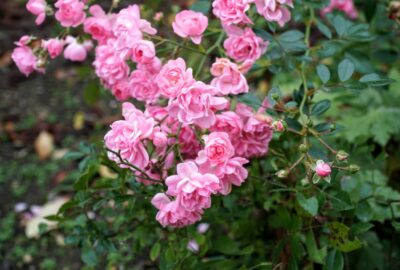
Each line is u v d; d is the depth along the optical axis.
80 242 0.86
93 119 1.40
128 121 0.72
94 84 1.09
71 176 1.22
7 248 1.13
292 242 0.82
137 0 1.43
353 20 1.13
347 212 0.81
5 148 1.34
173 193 0.71
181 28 0.78
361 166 0.91
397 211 0.86
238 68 0.78
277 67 0.88
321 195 0.78
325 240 0.82
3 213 1.19
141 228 0.88
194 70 0.92
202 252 0.87
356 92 0.95
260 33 0.81
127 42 0.76
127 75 0.80
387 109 1.04
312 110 0.79
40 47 0.84
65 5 0.81
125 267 1.05
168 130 0.76
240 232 0.89
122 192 0.84
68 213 0.91
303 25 1.33
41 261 1.11
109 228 0.92
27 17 1.71
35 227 1.15
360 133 1.01
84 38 0.85
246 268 0.86
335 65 0.96
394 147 1.07
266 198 0.86
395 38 1.10
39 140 1.33
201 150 0.73
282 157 0.84
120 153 0.73
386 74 1.09
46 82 1.52
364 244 0.87
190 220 0.73
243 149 0.77
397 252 0.90
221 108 0.73
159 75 0.73
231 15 0.76
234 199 0.87
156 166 0.75
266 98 0.79
